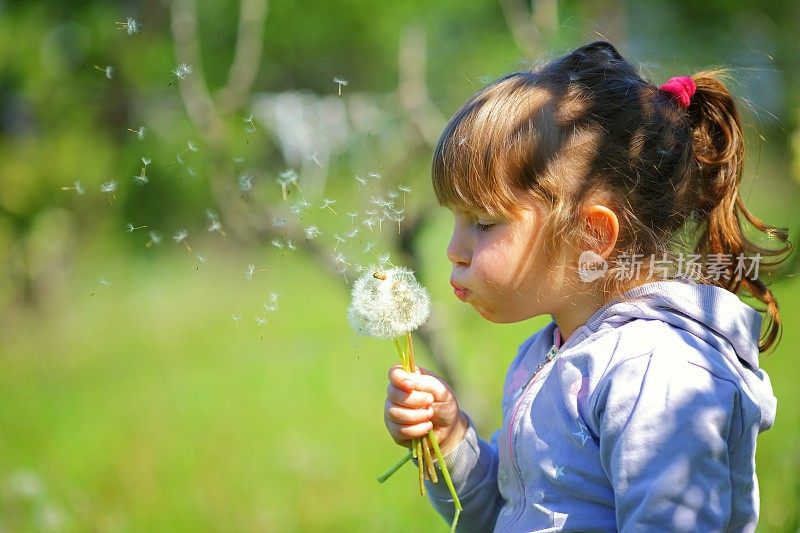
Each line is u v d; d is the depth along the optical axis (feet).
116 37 37.58
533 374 11.89
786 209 38.29
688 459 9.45
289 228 21.65
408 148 25.68
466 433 12.64
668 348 10.24
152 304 60.39
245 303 57.41
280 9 38.73
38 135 42.88
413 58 27.58
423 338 24.30
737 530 10.33
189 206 34.42
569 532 10.47
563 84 11.60
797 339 36.04
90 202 45.16
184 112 33.30
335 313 51.60
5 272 52.49
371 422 34.27
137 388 42.34
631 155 11.30
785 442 23.52
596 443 10.42
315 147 28.02
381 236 23.31
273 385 40.32
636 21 39.32
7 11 41.93
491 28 37.45
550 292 11.28
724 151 12.10
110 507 26.30
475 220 11.53
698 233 12.16
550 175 11.05
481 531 12.90
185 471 29.86
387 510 24.86
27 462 31.89
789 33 37.47
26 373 48.67
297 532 24.52
